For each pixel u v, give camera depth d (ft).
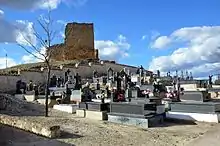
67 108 74.23
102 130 49.42
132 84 100.37
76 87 99.66
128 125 55.83
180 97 75.25
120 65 184.96
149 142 41.47
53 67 148.56
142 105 55.47
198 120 59.77
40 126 44.09
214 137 43.16
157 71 158.71
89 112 65.41
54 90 101.35
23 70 129.70
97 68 169.17
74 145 38.37
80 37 226.17
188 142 41.06
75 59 216.54
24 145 37.06
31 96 93.71
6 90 119.03
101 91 91.81
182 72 152.35
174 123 58.39
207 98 75.97
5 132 44.68
